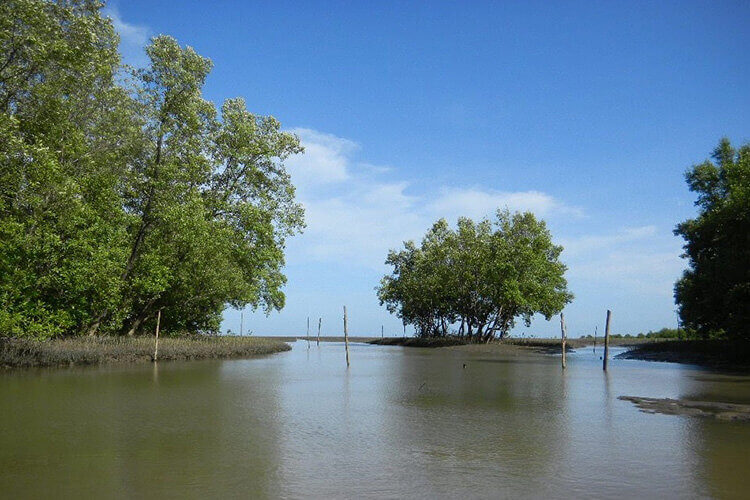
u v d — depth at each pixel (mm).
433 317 78500
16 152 21672
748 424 13719
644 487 8445
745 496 8016
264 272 44438
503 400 17750
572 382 23812
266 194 40969
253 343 46844
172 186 32844
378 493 8031
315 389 20094
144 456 9969
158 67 32406
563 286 64500
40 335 24938
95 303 29812
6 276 23094
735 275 35188
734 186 36531
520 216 62125
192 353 35406
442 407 16109
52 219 25297
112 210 29406
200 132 35219
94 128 26781
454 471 9219
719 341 43438
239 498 7742
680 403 17000
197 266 37031
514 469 9375
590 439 11820
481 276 62062
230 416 14102
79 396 16938
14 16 20938
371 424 13289
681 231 44719
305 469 9250
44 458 9742
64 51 21906
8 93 22344
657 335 86875
